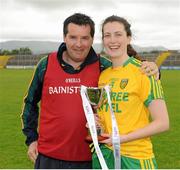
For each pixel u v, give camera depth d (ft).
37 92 13.58
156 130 11.19
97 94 11.96
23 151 27.20
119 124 11.57
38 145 13.43
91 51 13.15
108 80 12.09
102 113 11.97
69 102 12.81
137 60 11.95
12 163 24.17
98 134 11.59
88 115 11.57
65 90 12.85
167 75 126.41
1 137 31.94
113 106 11.68
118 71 11.93
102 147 12.01
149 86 11.41
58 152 12.98
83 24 12.48
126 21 11.90
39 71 13.21
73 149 12.93
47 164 13.14
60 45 13.07
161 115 11.29
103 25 11.95
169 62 188.55
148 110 11.84
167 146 29.09
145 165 11.64
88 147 12.97
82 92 11.88
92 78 12.92
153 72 11.50
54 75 12.94
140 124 11.64
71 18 12.60
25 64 217.15
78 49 12.60
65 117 12.80
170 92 71.82
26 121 13.97
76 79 12.86
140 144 11.67
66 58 13.21
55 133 12.94
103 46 12.23
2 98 62.85
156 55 175.94
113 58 12.04
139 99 11.61
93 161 12.48
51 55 13.26
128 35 12.01
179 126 37.11
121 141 11.08
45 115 13.14
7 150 27.53
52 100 12.96
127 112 11.52
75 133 12.82
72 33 12.51
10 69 192.13
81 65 12.96
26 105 13.92
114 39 11.73
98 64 13.12
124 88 11.58
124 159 11.62
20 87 84.38
